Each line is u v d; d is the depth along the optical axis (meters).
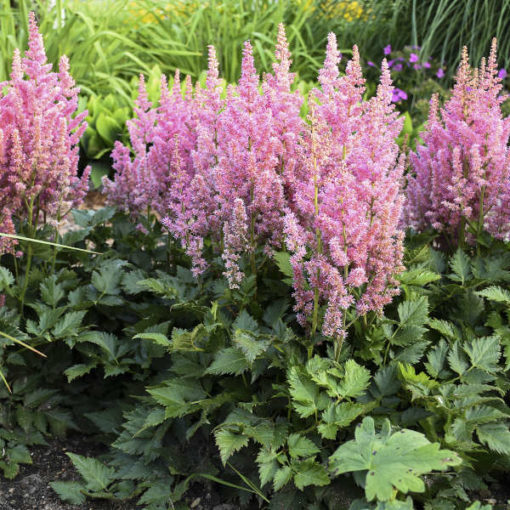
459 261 2.67
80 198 2.99
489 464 2.18
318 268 2.16
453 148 2.76
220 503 2.31
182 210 2.63
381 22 8.02
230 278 2.35
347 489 2.05
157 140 2.94
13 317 2.58
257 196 2.31
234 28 7.49
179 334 2.30
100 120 5.33
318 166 2.18
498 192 2.74
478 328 2.54
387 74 2.50
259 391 2.39
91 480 2.36
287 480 1.99
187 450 2.44
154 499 2.24
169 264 3.01
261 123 2.33
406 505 1.84
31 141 2.56
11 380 2.64
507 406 2.37
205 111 2.74
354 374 2.16
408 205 3.01
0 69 5.68
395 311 2.52
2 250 2.58
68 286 2.81
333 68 2.29
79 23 6.62
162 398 2.24
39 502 2.34
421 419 2.13
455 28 7.39
